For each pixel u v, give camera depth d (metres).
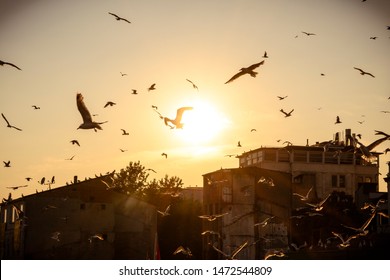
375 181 132.38
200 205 125.38
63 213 87.50
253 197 91.56
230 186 93.62
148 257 86.00
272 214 91.31
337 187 130.50
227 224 93.25
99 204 89.69
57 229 87.00
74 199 88.50
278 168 129.62
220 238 93.94
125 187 146.38
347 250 67.94
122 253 90.88
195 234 122.62
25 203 86.12
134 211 92.00
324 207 88.25
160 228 122.69
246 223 91.56
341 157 130.75
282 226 91.00
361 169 131.75
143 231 92.00
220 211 94.38
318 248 74.56
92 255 88.12
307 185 128.75
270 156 130.38
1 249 95.69
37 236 86.19
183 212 123.75
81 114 23.95
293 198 106.19
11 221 92.94
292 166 129.62
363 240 69.56
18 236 87.62
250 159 136.75
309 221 88.94
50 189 87.56
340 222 88.12
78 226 88.06
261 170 92.25
